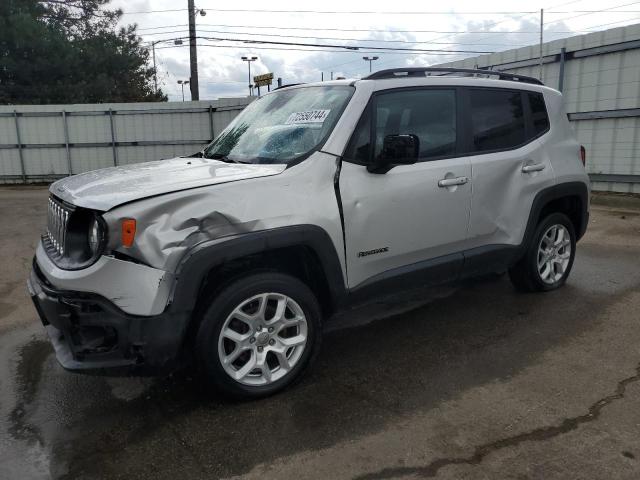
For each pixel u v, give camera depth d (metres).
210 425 3.15
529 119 4.78
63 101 24.50
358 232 3.58
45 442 3.06
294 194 3.32
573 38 10.62
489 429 3.01
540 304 4.93
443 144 4.12
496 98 4.54
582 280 5.60
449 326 4.51
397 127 3.87
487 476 2.62
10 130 17.17
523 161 4.59
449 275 4.22
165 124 17.33
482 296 5.20
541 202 4.74
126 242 2.87
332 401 3.37
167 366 3.04
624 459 2.71
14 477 2.75
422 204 3.89
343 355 4.04
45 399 3.54
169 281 2.94
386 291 3.85
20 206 12.27
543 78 11.30
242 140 4.12
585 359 3.82
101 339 3.02
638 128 9.90
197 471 2.75
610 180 10.45
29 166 17.48
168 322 2.94
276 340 3.39
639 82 9.74
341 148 3.55
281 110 4.15
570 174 4.98
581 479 2.58
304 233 3.29
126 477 2.73
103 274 2.90
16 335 4.67
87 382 3.75
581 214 5.27
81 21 27.31
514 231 4.60
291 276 3.39
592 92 10.48
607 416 3.09
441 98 4.16
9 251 7.76
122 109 17.23
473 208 4.23
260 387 3.35
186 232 2.97
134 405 3.42
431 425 3.07
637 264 6.17
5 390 3.69
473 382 3.55
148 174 3.50
